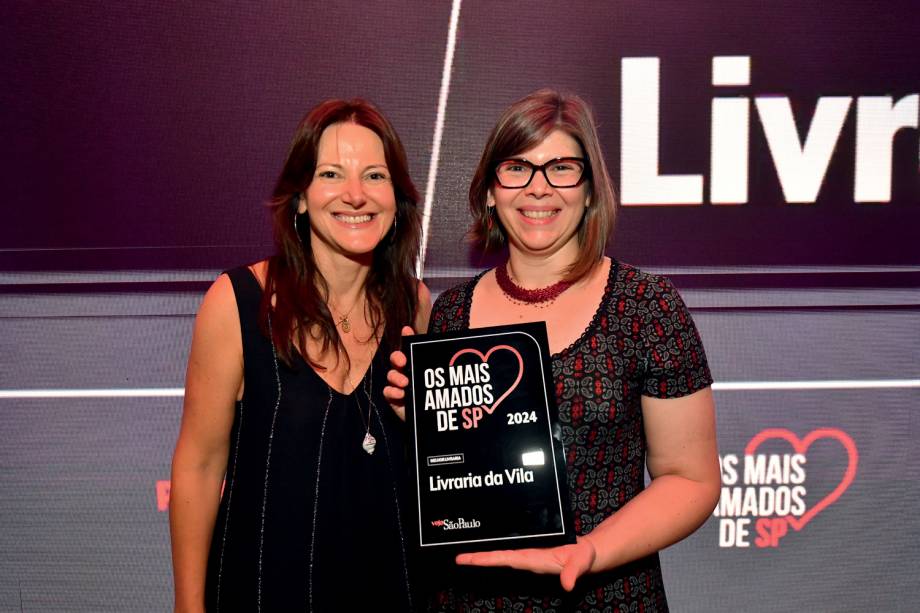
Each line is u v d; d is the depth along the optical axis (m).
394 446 1.35
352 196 1.29
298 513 1.28
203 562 1.35
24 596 2.15
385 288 1.45
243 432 1.32
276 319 1.31
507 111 1.25
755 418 2.12
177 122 2.05
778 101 2.05
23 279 2.09
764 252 2.08
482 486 1.17
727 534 2.15
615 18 2.03
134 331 2.10
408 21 2.03
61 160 2.06
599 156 1.24
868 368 2.11
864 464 2.13
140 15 2.03
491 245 1.39
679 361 1.18
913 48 2.03
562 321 1.23
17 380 2.11
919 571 2.15
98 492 2.13
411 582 1.34
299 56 2.04
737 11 2.03
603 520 1.18
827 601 2.17
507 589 1.20
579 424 1.17
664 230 2.08
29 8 2.03
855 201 2.07
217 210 2.07
